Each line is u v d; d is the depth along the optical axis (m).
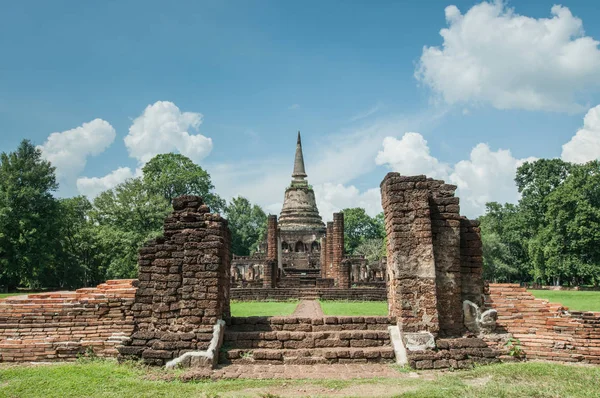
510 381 11.23
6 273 49.44
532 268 73.56
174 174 70.62
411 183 14.51
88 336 14.80
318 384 11.18
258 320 14.81
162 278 14.23
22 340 14.45
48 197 54.75
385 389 10.67
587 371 12.18
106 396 10.17
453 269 14.56
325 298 32.47
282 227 66.56
